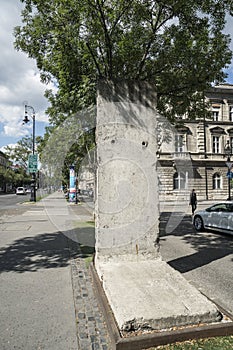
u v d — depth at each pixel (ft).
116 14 21.99
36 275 18.43
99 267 16.10
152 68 28.84
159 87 30.66
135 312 10.62
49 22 24.22
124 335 9.99
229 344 9.95
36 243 28.50
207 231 39.58
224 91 121.49
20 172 296.71
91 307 13.55
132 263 16.75
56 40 24.88
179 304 11.34
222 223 36.06
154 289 12.73
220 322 10.93
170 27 26.94
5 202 103.76
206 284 17.57
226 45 29.43
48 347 10.18
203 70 29.17
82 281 17.29
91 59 26.61
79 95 29.40
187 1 22.16
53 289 15.93
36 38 26.61
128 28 26.23
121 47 26.55
